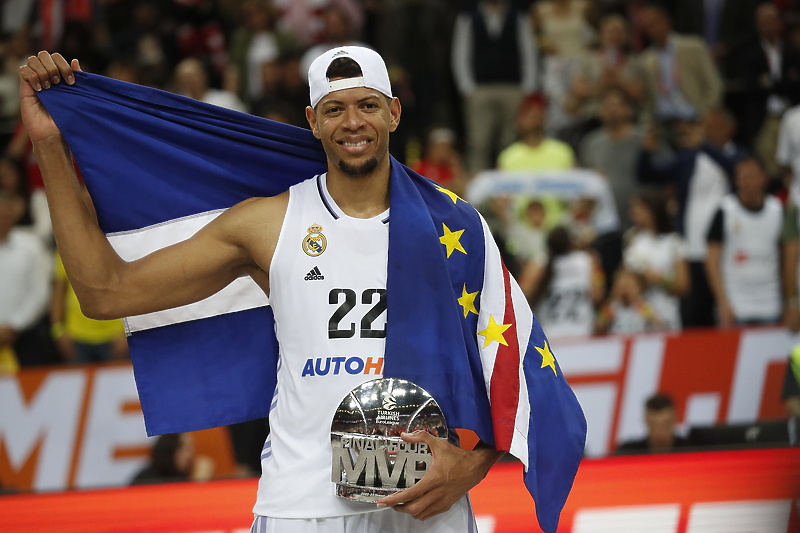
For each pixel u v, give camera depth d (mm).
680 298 16812
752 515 9711
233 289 7832
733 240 17047
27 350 16469
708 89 21375
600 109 20531
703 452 9898
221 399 7816
